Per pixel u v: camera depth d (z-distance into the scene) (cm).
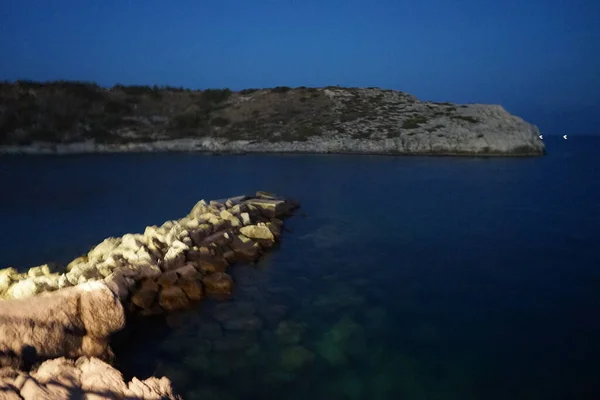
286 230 1474
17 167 2814
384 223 1595
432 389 651
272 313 866
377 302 938
